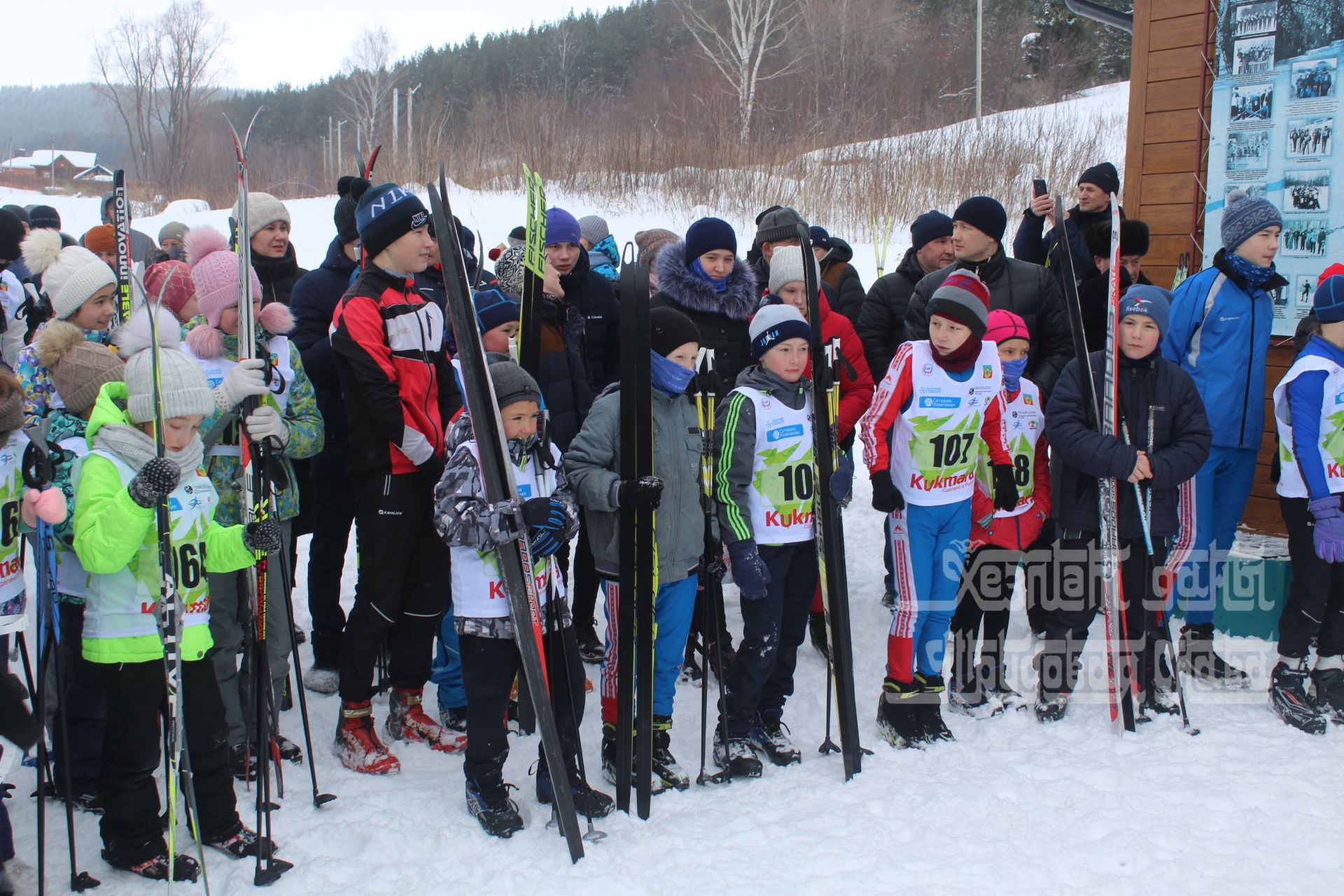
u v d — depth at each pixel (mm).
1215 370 3916
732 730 3227
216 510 3020
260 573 2695
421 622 3258
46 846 2686
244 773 3113
